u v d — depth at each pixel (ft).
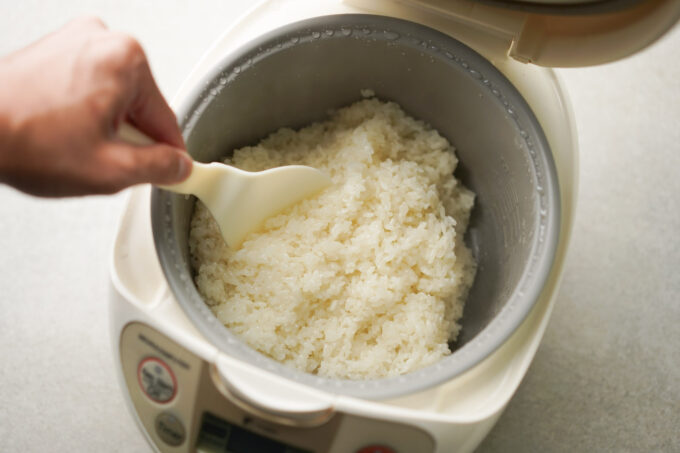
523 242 1.77
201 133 1.76
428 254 1.85
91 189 1.49
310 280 1.79
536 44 1.71
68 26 1.51
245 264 1.81
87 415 2.11
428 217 1.88
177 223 1.69
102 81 1.45
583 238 2.25
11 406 2.11
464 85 1.81
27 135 1.42
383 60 1.85
